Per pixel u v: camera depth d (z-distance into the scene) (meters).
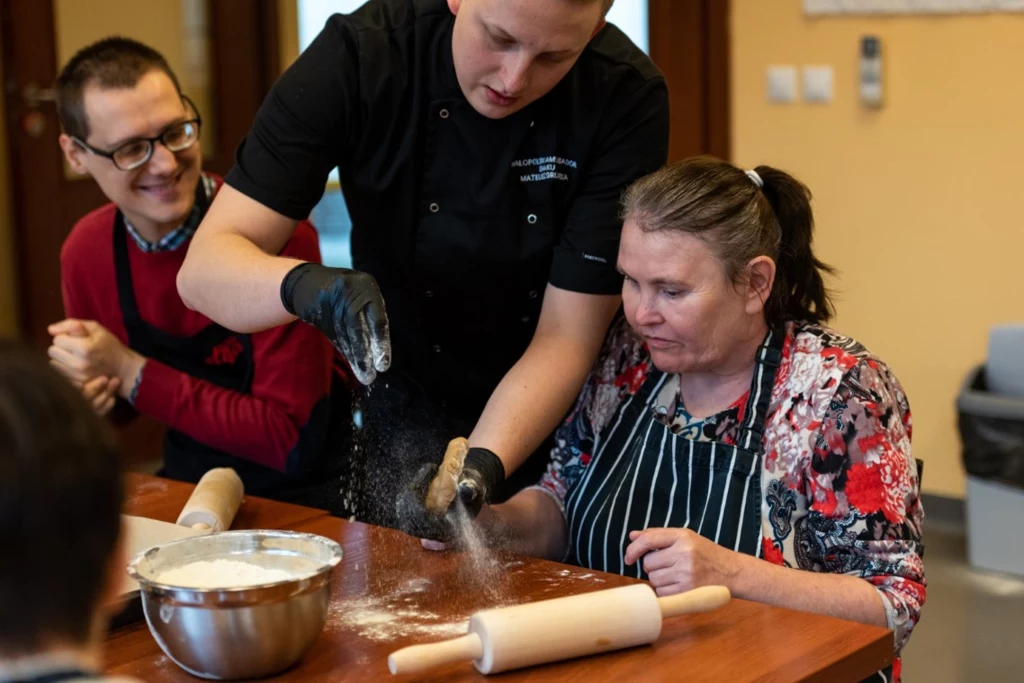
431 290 1.90
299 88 1.74
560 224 1.85
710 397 1.69
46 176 4.01
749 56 4.13
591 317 1.78
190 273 1.66
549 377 1.72
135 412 2.40
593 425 1.83
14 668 0.72
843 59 3.94
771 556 1.58
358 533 1.68
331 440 2.31
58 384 0.75
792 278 1.71
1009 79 3.65
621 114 1.79
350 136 1.79
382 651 1.29
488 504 1.70
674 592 1.43
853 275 4.05
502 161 1.81
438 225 1.85
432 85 1.78
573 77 1.78
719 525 1.61
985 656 2.91
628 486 1.71
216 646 1.19
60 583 0.73
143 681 1.23
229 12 4.43
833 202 4.05
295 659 1.24
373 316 1.40
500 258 1.85
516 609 1.23
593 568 1.72
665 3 4.19
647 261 1.61
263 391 2.23
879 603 1.47
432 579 1.50
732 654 1.26
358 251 1.94
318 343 2.23
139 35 4.23
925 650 2.96
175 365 2.34
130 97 2.14
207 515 1.63
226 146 4.49
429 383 2.00
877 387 1.59
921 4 3.76
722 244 1.59
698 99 4.22
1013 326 3.49
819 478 1.57
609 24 1.85
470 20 1.53
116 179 2.18
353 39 1.76
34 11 3.90
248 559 1.39
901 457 1.57
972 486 3.48
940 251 3.87
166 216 2.22
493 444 1.65
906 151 3.88
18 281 4.03
